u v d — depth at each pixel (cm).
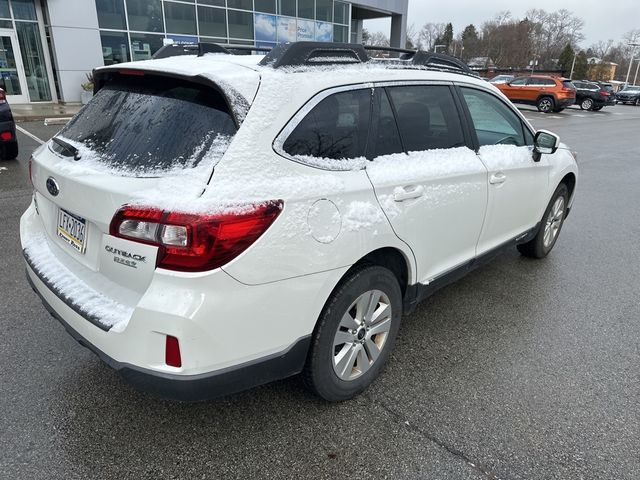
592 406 270
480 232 340
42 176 246
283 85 217
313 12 2244
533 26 8375
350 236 229
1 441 232
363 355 265
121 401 262
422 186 271
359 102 249
